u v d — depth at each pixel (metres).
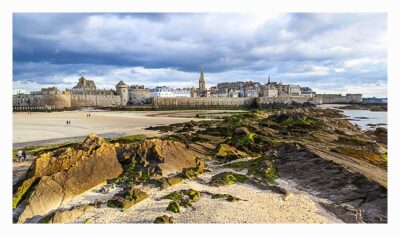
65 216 18.83
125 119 88.12
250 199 21.95
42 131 59.12
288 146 34.00
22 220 18.80
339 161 27.91
